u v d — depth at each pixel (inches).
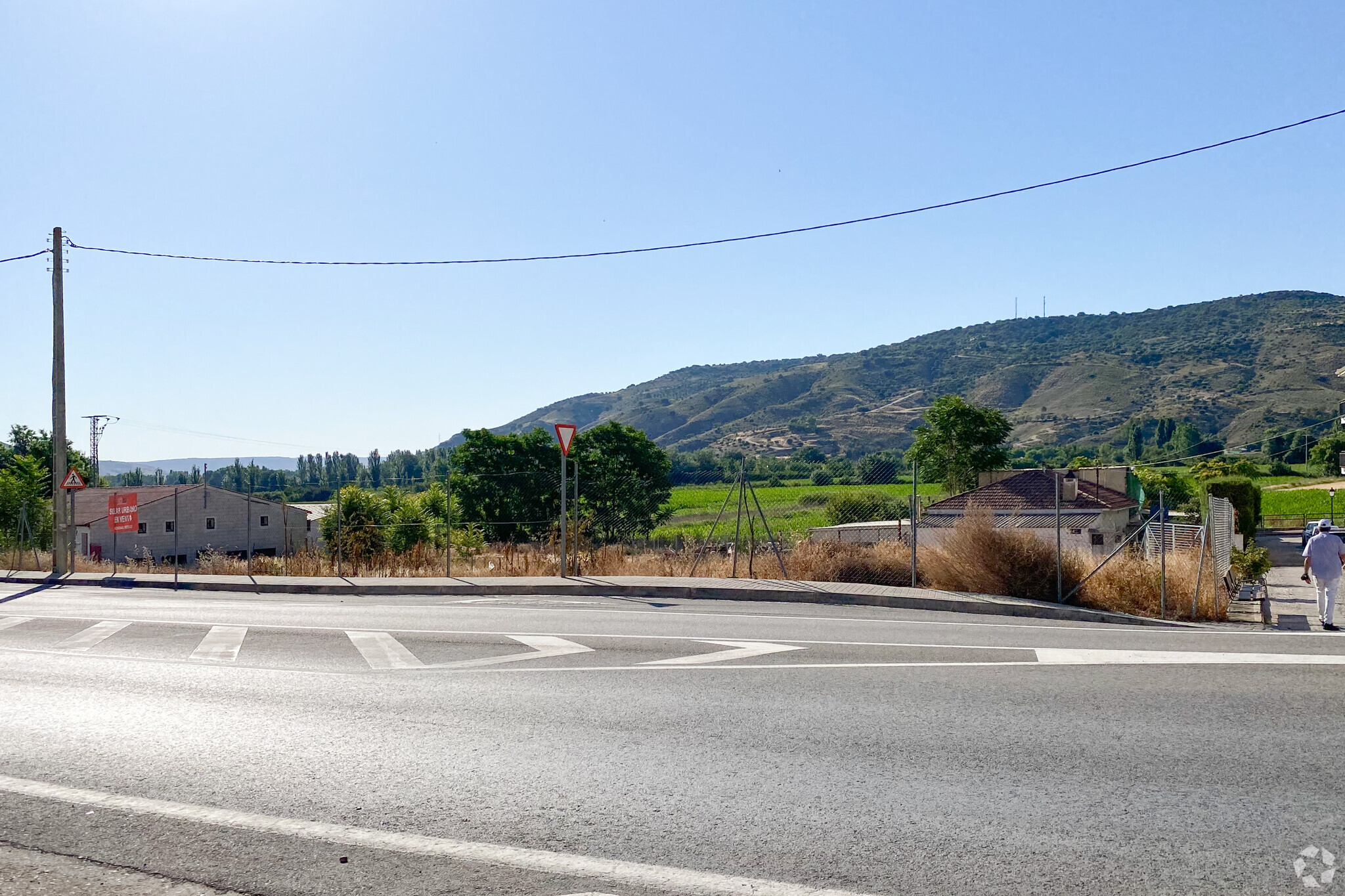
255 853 185.9
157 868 178.7
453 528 1279.5
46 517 1355.8
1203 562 614.5
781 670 356.8
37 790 224.2
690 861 179.9
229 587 756.0
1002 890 166.1
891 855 181.6
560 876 173.6
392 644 426.6
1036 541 615.8
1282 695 308.2
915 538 637.3
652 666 366.0
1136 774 227.3
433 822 201.6
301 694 324.2
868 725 274.2
